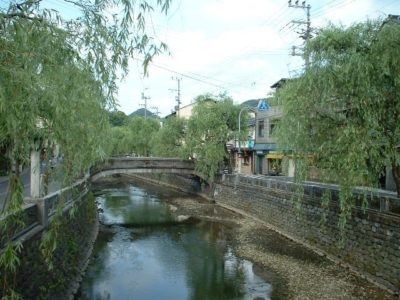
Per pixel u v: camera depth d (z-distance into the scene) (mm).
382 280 16172
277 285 17125
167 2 6434
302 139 14211
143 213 36094
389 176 25547
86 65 6699
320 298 15297
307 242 23234
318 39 13117
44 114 5895
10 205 5465
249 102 55000
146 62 6840
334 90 12758
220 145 39094
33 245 11508
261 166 47688
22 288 10430
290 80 15383
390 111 12305
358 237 18172
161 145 48469
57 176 7180
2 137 5227
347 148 12609
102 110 7281
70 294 15297
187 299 15977
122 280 18219
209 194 43844
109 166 39844
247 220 31672
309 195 23156
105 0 6816
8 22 5387
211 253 22688
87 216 24875
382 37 11734
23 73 5152
